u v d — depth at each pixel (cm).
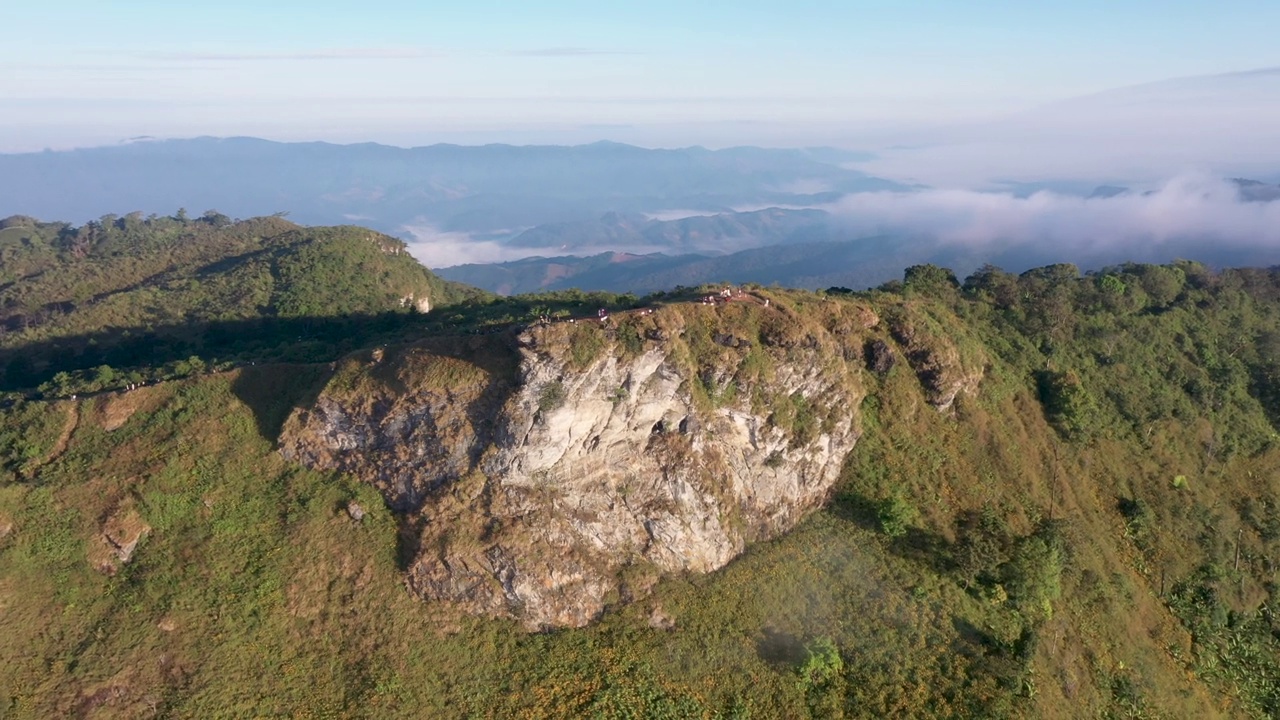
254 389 6334
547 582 5016
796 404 6034
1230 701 5703
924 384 6831
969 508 6128
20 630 4578
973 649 5022
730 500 5653
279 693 4431
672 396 5503
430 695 4512
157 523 5278
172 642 4578
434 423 5388
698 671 4784
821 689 4728
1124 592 6034
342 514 5384
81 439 5944
